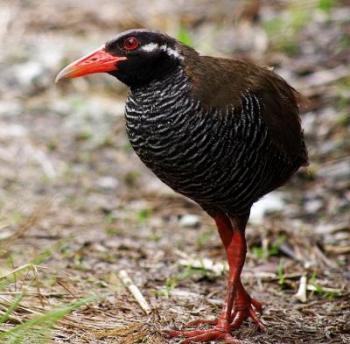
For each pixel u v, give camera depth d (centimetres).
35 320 888
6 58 2025
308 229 1420
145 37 972
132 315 1043
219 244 1345
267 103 1009
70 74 994
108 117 1817
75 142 1739
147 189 1589
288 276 1214
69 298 1064
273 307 1112
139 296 1092
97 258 1256
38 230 1341
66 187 1559
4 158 1648
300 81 1866
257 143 988
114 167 1661
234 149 971
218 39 2086
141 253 1289
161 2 2347
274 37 2050
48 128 1781
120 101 1891
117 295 1104
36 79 1947
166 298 1115
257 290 1176
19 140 1722
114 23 2209
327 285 1190
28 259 1196
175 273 1212
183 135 960
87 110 1839
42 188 1543
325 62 1928
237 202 1004
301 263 1281
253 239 1344
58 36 2148
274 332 1025
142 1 2356
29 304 1016
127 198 1545
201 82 965
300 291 1154
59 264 1206
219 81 974
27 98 1894
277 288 1186
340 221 1463
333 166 1630
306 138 1708
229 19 2203
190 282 1187
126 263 1244
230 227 1051
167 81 970
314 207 1510
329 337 1012
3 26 2188
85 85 1942
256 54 1991
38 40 2120
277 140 1016
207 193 991
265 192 1049
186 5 2316
